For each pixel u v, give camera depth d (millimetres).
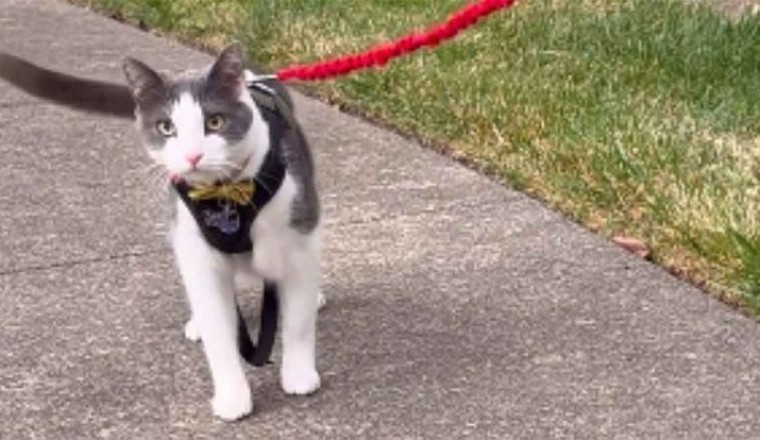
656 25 6434
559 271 4328
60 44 7496
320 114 5992
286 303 3549
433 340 3914
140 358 3861
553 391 3604
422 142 5609
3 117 6148
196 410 3568
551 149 5223
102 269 4473
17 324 4090
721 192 4645
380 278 4332
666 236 4480
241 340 3574
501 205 4891
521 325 3982
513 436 3396
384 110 5891
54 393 3674
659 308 4051
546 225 4691
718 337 3863
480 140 5457
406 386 3658
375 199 4996
